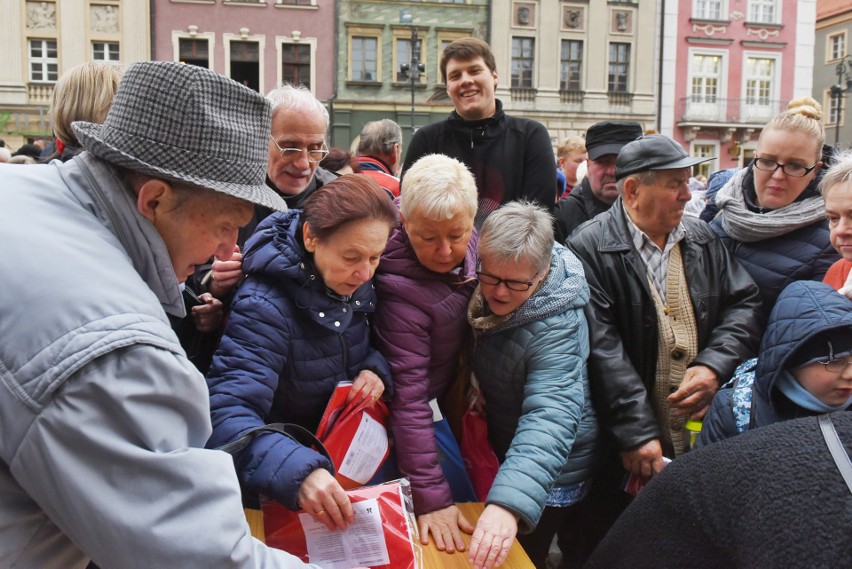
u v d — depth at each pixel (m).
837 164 1.88
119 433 0.89
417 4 20.25
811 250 2.15
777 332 1.45
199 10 19.41
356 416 1.56
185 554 0.90
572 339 1.68
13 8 18.42
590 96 21.31
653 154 1.98
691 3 21.80
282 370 1.54
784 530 0.88
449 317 1.71
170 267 1.06
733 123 22.12
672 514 1.06
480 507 1.71
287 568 1.03
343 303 1.56
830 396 1.41
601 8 21.11
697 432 1.96
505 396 1.74
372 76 20.45
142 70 0.99
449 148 2.82
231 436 1.38
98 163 1.01
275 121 2.20
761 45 22.33
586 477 1.95
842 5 28.27
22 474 0.89
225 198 1.05
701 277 2.08
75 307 0.88
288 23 19.86
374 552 1.39
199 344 1.79
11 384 0.87
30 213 0.94
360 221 1.42
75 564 1.04
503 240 1.57
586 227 2.17
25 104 18.72
